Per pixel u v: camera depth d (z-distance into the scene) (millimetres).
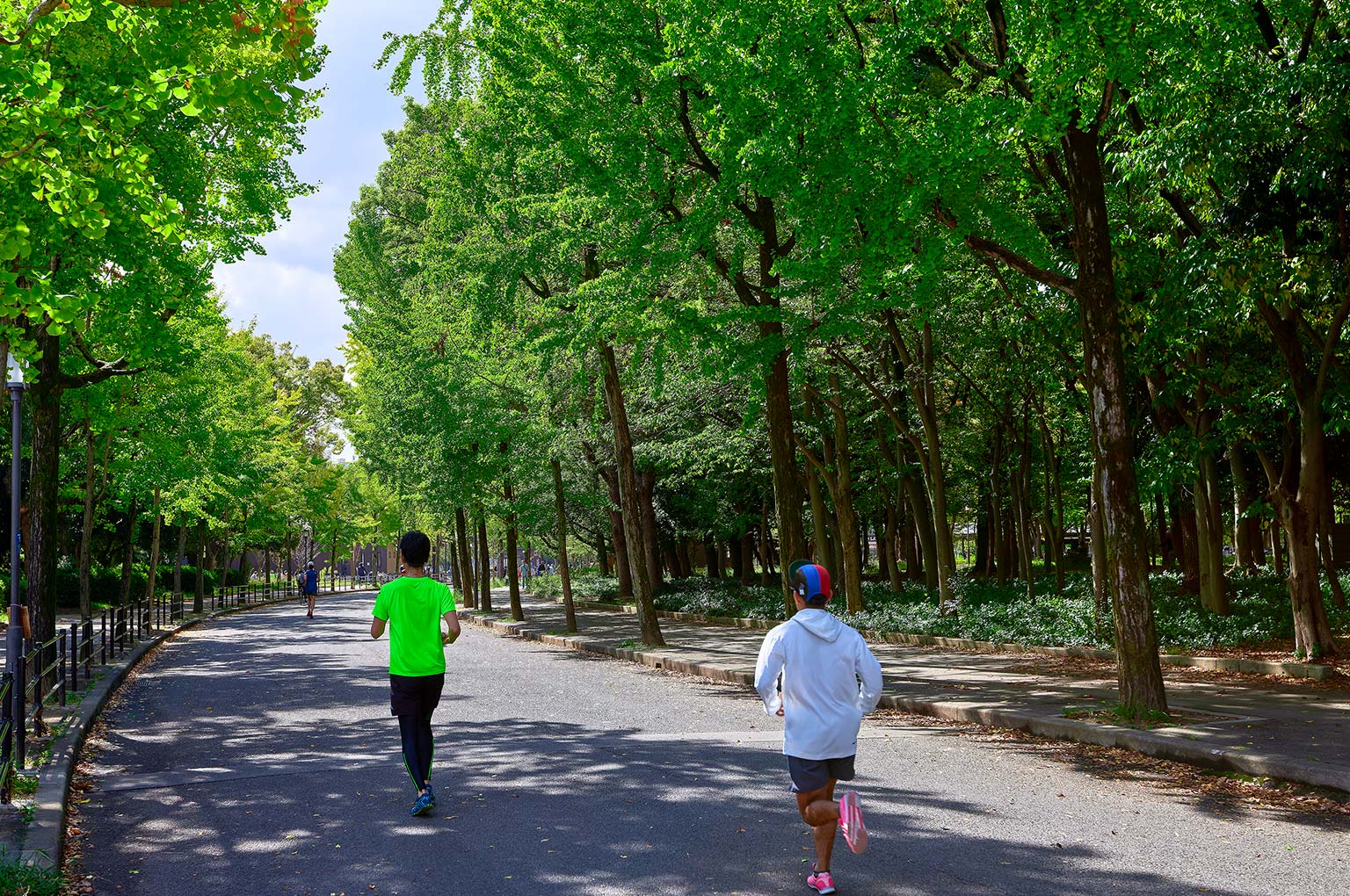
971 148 10500
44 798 7316
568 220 17859
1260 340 16859
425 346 31828
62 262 13055
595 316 16922
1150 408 21734
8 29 7766
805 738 5336
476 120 20141
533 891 5441
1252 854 6012
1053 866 5766
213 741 10820
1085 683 14219
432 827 6855
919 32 10828
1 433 27922
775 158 11758
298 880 5727
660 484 37969
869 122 11156
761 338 16125
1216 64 11719
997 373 23750
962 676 15461
